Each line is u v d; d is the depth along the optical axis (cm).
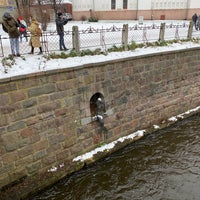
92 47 1007
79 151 862
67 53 898
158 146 972
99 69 852
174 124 1148
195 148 953
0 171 685
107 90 896
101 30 1095
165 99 1138
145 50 1077
